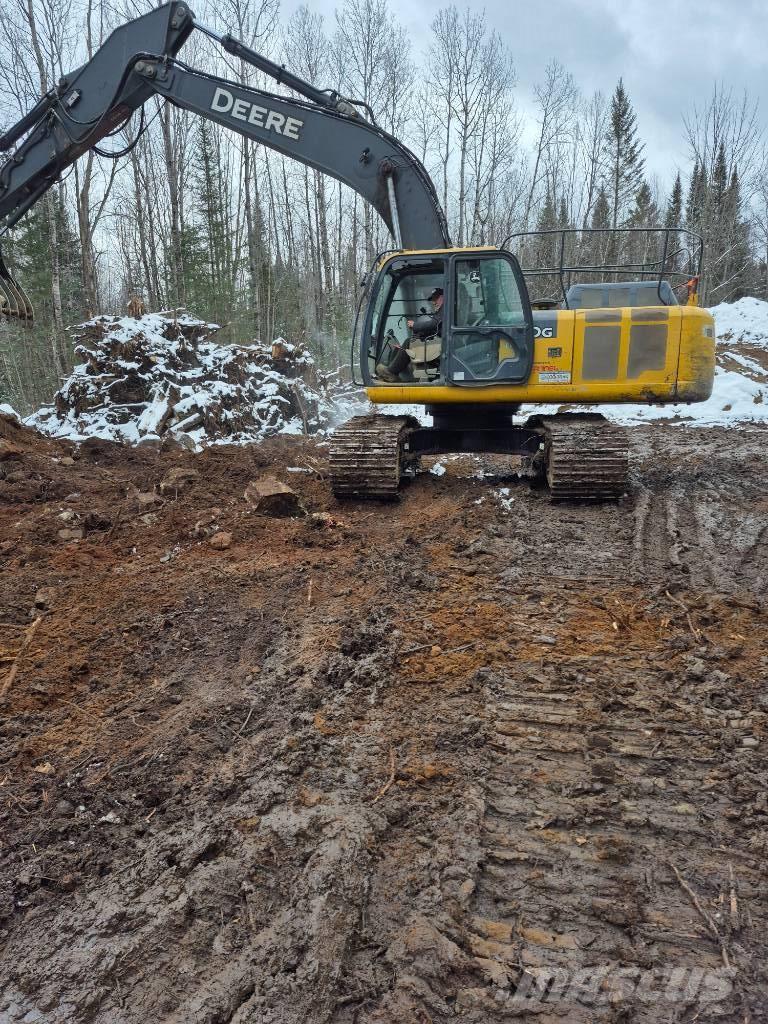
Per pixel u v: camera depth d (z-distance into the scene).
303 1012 2.15
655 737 3.40
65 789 3.16
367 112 7.75
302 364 14.21
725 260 32.88
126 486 8.22
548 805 3.00
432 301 7.35
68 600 5.09
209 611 4.85
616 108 37.09
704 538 6.07
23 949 2.40
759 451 9.62
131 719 3.67
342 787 3.08
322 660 4.10
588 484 6.84
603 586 5.14
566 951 2.38
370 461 6.99
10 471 8.56
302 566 5.57
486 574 5.37
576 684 3.84
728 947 2.37
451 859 2.70
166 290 29.28
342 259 40.06
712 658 4.07
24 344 29.77
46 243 27.16
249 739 3.47
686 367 6.87
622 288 9.10
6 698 3.85
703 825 2.88
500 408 7.54
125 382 12.00
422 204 7.68
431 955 2.33
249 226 24.55
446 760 3.25
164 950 2.38
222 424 11.73
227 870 2.66
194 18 8.03
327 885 2.56
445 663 4.07
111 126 8.59
